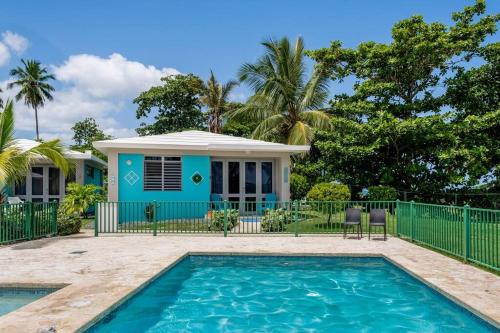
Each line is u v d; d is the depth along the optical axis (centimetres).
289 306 644
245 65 2586
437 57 1897
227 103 3634
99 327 509
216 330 540
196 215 1631
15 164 1116
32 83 4872
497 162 1934
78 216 1350
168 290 729
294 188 2183
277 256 962
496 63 1922
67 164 1266
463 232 844
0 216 1069
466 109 2009
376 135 1844
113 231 1321
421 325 552
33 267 784
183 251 973
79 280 677
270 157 1758
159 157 1617
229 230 1351
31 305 539
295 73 2511
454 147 1809
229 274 844
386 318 585
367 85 1973
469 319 546
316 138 2270
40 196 1905
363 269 882
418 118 1767
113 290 614
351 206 1452
